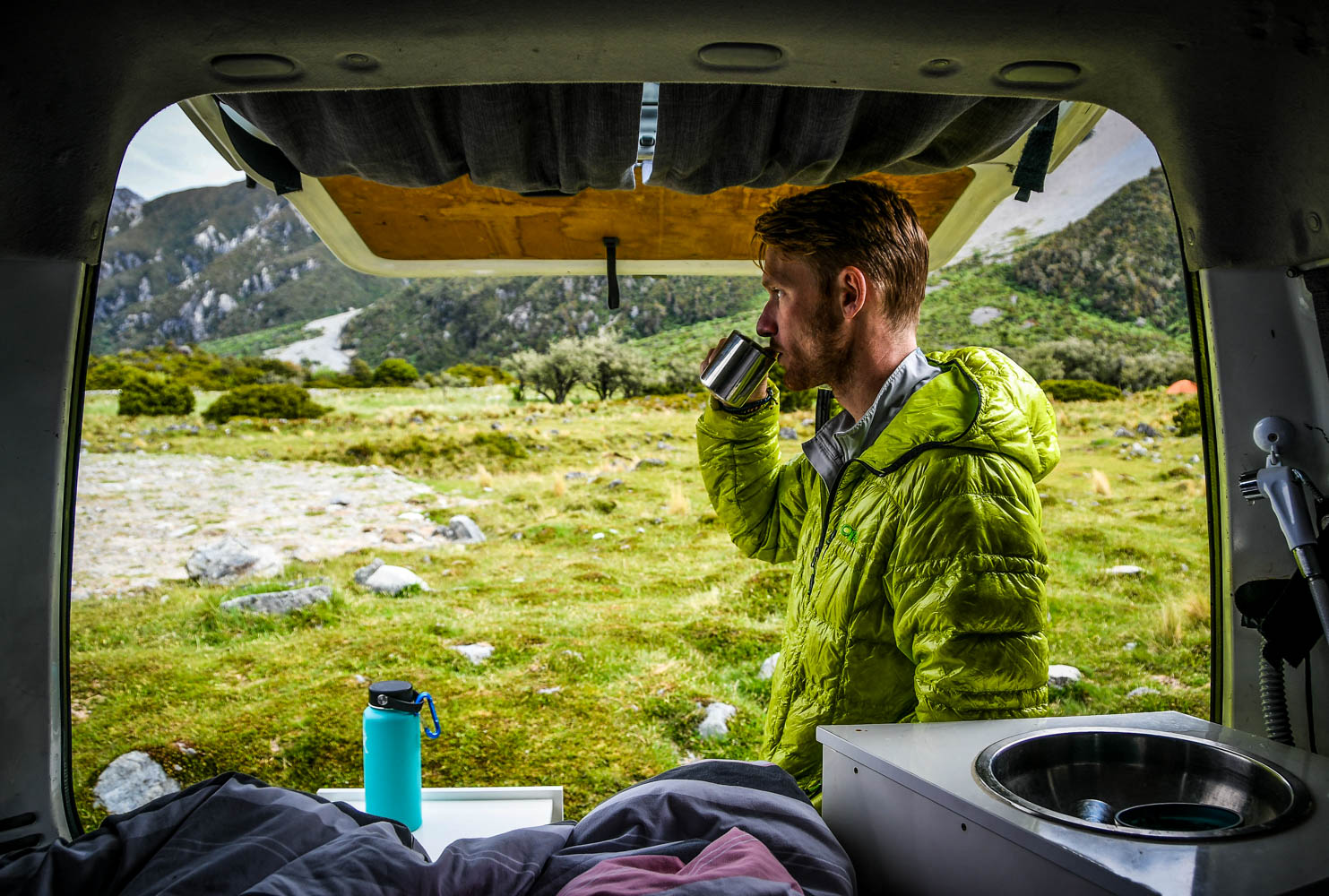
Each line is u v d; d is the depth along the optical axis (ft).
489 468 49.98
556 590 30.14
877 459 3.81
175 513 40.75
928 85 3.06
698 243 6.51
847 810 3.05
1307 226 3.33
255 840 2.75
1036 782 2.90
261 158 4.80
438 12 2.59
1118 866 2.04
